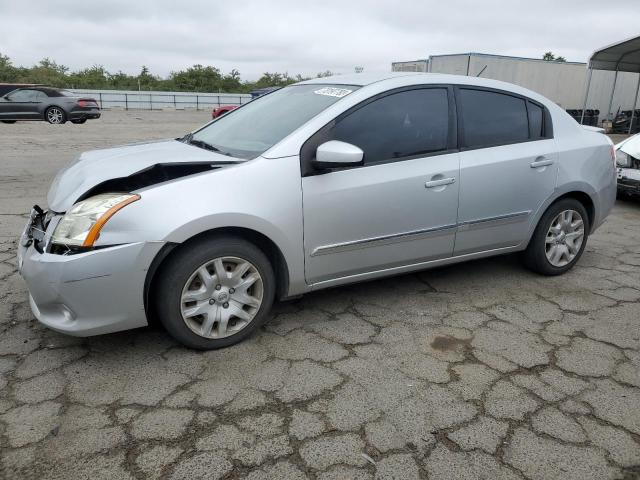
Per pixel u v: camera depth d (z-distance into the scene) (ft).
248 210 9.51
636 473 7.26
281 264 10.37
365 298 12.59
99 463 7.14
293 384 9.04
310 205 10.19
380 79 11.64
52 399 8.45
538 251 13.84
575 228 14.34
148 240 8.81
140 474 6.98
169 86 194.70
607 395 8.96
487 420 8.25
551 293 13.20
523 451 7.60
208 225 9.18
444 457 7.44
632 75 77.51
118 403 8.40
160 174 9.80
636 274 14.74
